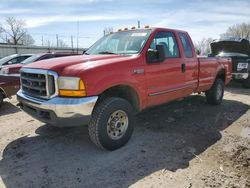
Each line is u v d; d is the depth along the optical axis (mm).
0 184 3598
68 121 4039
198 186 3502
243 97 9312
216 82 7543
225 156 4359
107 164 4070
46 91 4152
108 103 4297
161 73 5230
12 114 6961
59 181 3646
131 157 4289
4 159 4289
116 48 5402
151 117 6441
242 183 3578
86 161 4172
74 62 4316
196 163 4117
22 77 4730
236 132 5504
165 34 5570
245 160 4219
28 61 10945
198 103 7938
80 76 3980
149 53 4949
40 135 5277
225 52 12852
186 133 5391
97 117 4238
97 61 4414
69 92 4004
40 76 4242
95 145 4613
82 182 3617
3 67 8938
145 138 5070
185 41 6125
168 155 4375
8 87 7621
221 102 8109
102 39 6020
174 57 5668
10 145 4828
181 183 3574
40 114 4273
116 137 4531
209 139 5086
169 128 5676
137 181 3625
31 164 4113
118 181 3629
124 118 4590
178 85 5766
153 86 5098
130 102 4914
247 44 12055
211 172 3848
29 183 3611
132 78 4629
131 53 5012
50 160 4227
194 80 6359
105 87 4215
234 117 6562
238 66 11133
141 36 5277
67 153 4457
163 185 3529
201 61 6559
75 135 5230
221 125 5934
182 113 6840
